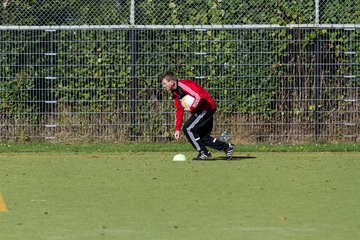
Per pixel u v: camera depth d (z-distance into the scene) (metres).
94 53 57.31
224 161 47.16
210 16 57.53
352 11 57.72
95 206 31.17
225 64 57.09
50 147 54.94
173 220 28.22
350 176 40.00
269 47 57.06
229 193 34.31
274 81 57.16
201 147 47.88
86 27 57.16
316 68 57.16
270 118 57.34
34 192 34.84
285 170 42.47
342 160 47.72
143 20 57.97
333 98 57.34
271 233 25.98
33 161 47.50
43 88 57.50
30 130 57.75
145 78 57.28
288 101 57.28
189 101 46.72
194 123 47.50
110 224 27.53
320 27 56.91
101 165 45.16
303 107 57.28
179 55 57.16
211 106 47.62
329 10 57.66
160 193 34.34
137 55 57.25
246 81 57.16
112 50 57.28
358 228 26.78
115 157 49.91
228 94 57.16
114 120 57.47
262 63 57.09
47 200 32.66
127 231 26.36
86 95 57.38
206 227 26.95
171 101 57.31
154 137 57.50
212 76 57.12
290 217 28.73
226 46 57.06
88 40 57.22
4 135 57.69
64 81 57.44
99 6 58.19
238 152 53.38
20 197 33.50
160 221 28.05
